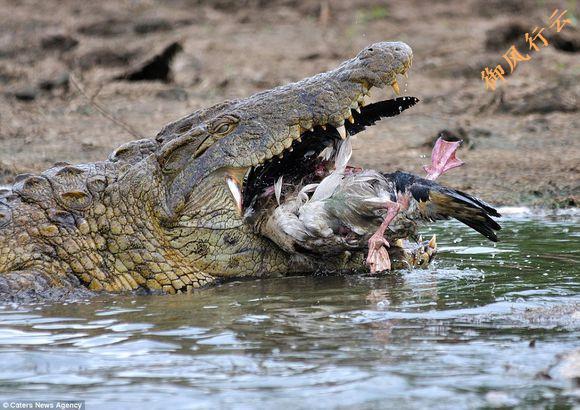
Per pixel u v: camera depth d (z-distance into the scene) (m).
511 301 14.55
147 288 15.99
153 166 16.11
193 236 16.08
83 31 47.78
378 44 15.83
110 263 16.06
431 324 13.38
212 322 13.80
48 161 28.12
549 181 25.83
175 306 14.88
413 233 16.12
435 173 16.28
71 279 15.95
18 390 11.22
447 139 30.27
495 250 18.70
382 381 11.19
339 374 11.47
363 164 27.62
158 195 16.02
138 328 13.61
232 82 38.50
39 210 16.17
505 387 11.00
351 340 12.73
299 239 15.72
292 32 47.66
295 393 10.91
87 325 13.84
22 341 13.08
